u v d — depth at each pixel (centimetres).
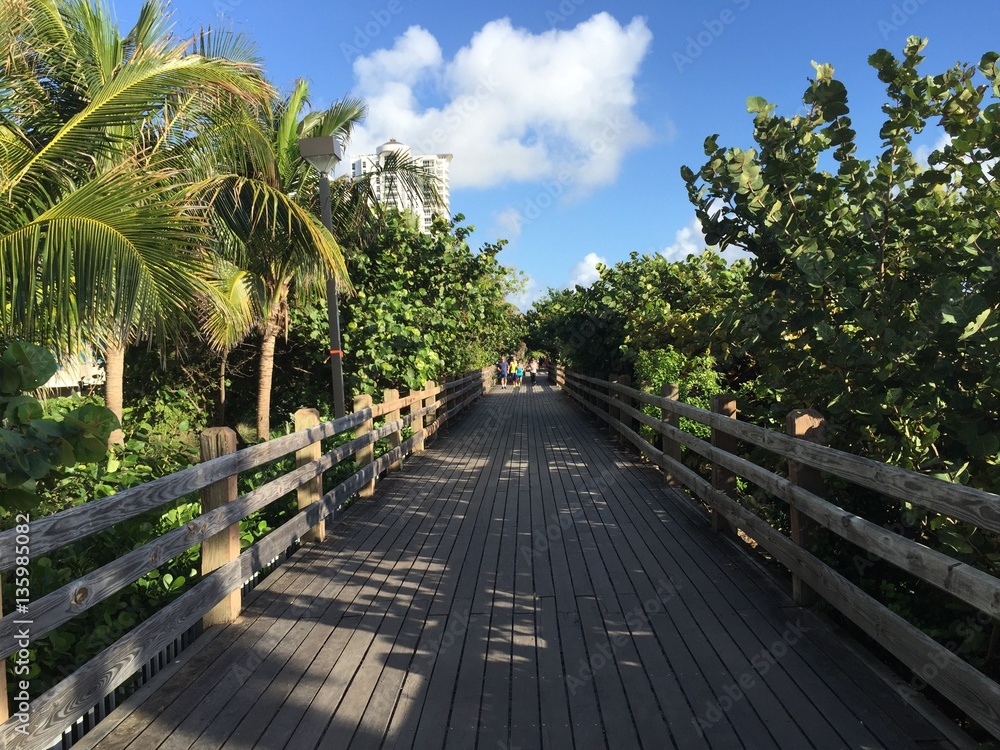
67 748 291
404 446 972
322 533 603
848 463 346
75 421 263
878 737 285
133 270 498
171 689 340
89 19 737
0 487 258
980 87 422
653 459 869
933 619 405
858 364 416
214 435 423
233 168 878
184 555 476
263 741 296
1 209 539
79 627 387
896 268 458
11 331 490
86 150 583
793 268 490
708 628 398
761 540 485
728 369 961
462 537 605
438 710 319
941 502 268
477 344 2534
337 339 880
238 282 915
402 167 1136
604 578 489
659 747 286
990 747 269
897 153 449
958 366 381
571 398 2297
